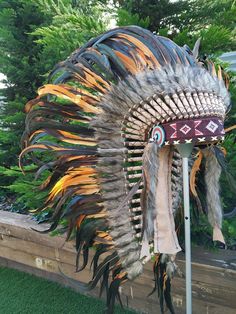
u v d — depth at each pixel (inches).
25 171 42.5
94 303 74.7
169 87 34.0
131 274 41.0
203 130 33.5
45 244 77.4
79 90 38.2
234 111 63.5
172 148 40.5
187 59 36.7
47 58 104.9
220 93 35.6
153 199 35.2
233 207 64.9
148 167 35.0
